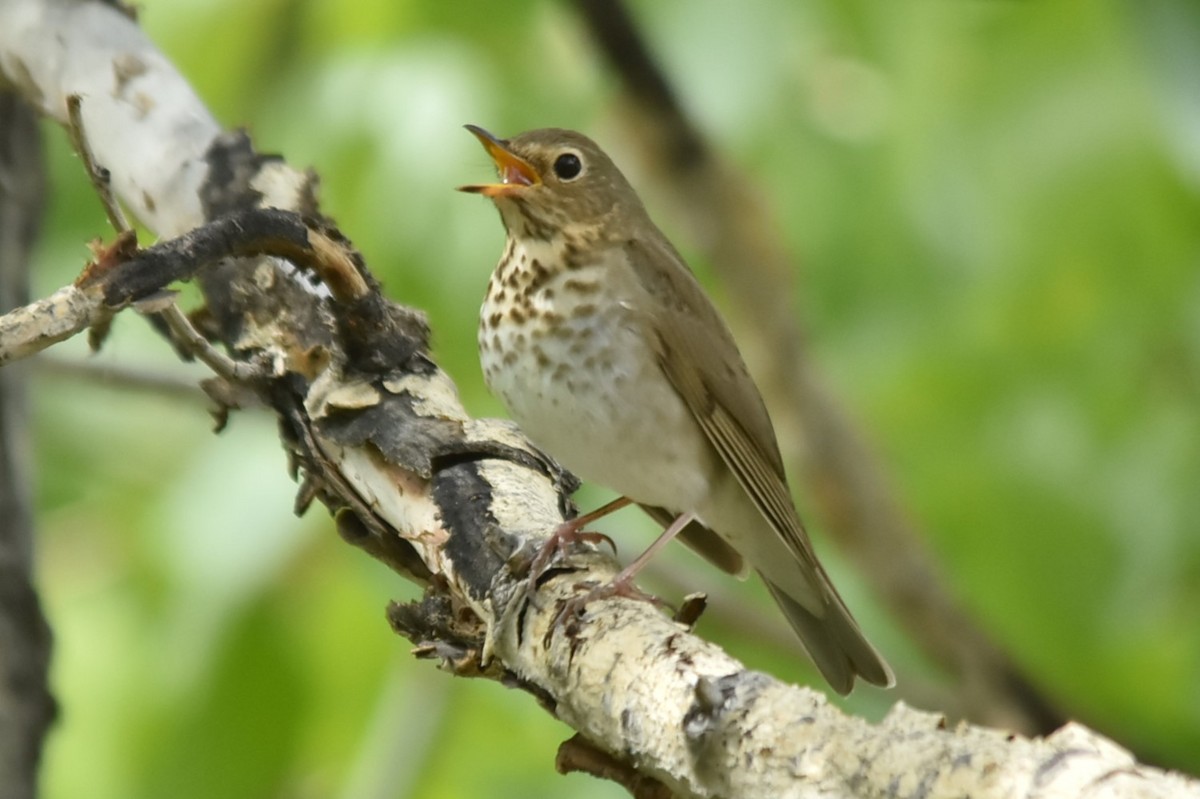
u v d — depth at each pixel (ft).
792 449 38.99
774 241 37.55
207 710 35.65
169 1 37.45
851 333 38.17
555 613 21.67
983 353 38.40
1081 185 36.29
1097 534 38.34
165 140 27.02
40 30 28.25
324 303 25.29
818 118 37.01
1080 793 15.16
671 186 37.27
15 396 30.76
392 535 25.20
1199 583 39.24
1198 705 38.58
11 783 28.50
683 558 41.47
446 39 36.52
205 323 26.68
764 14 35.70
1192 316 37.40
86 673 35.81
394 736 36.17
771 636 37.70
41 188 33.06
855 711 38.65
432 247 35.50
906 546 38.50
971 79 36.73
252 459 36.45
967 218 36.70
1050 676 38.91
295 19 37.52
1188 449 38.06
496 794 36.11
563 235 29.60
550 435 29.58
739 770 17.54
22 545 30.07
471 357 35.88
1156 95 27.35
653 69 36.17
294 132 36.40
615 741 19.95
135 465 39.75
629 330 29.22
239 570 35.53
